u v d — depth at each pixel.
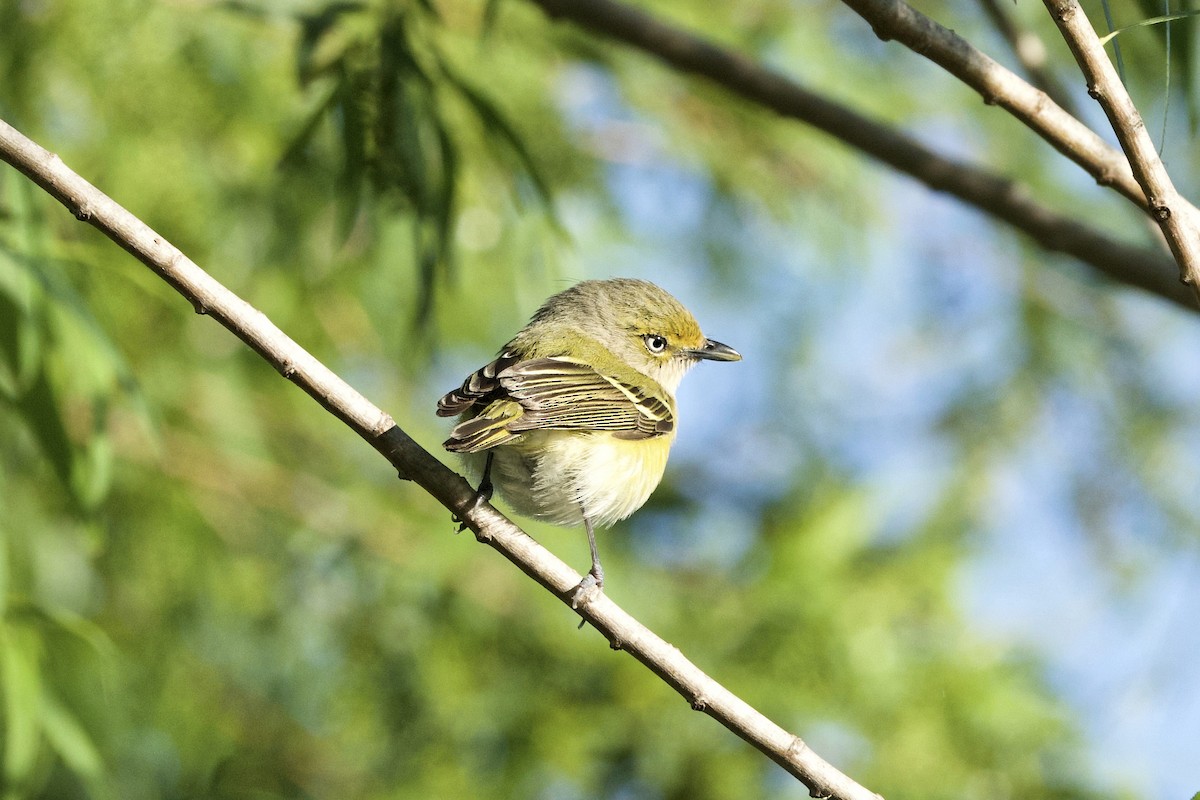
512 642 12.42
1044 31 12.38
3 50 10.96
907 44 6.54
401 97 8.76
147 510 12.41
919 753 11.56
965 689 11.90
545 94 12.65
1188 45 7.70
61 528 12.18
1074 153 6.76
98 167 11.47
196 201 11.58
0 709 9.23
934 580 12.66
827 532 12.73
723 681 11.84
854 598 12.43
